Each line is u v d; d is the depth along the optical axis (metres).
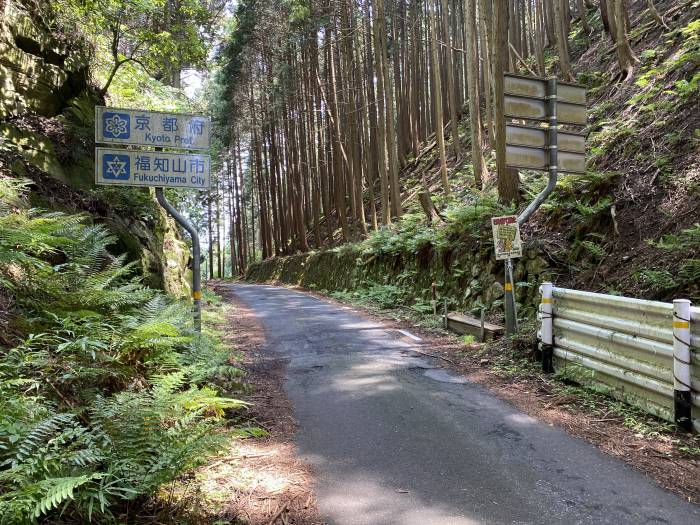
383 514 3.09
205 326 10.45
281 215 35.91
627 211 8.39
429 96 28.62
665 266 6.72
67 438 3.23
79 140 9.11
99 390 3.88
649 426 4.44
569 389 5.56
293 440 4.38
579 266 8.52
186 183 6.68
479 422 4.72
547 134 8.07
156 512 3.04
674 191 7.88
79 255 5.67
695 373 4.20
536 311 8.59
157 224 11.48
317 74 26.73
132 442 3.11
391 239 16.50
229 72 30.30
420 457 3.94
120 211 9.30
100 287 5.16
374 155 28.22
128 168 6.41
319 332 10.37
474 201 12.23
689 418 4.21
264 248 41.06
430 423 4.71
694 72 10.01
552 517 3.02
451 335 9.51
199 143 6.76
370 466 3.80
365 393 5.75
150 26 11.59
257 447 4.22
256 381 6.38
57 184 7.77
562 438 4.30
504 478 3.55
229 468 3.78
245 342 9.31
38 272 4.84
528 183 11.52
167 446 3.20
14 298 4.62
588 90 14.66
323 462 3.90
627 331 4.96
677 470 3.65
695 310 4.18
